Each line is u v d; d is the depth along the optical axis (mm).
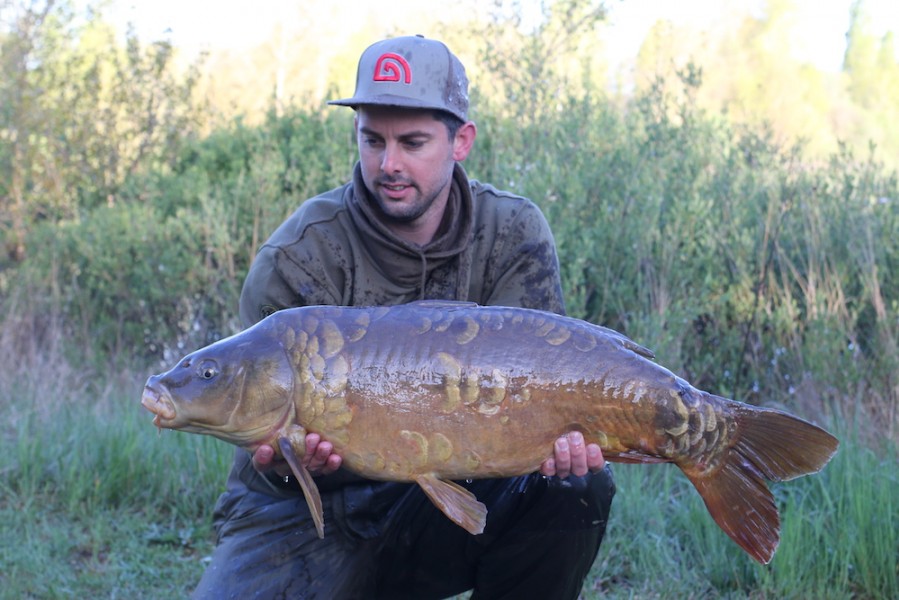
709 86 12133
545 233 2742
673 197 5223
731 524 2160
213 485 4281
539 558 2543
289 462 2115
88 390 5785
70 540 3963
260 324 2191
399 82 2441
